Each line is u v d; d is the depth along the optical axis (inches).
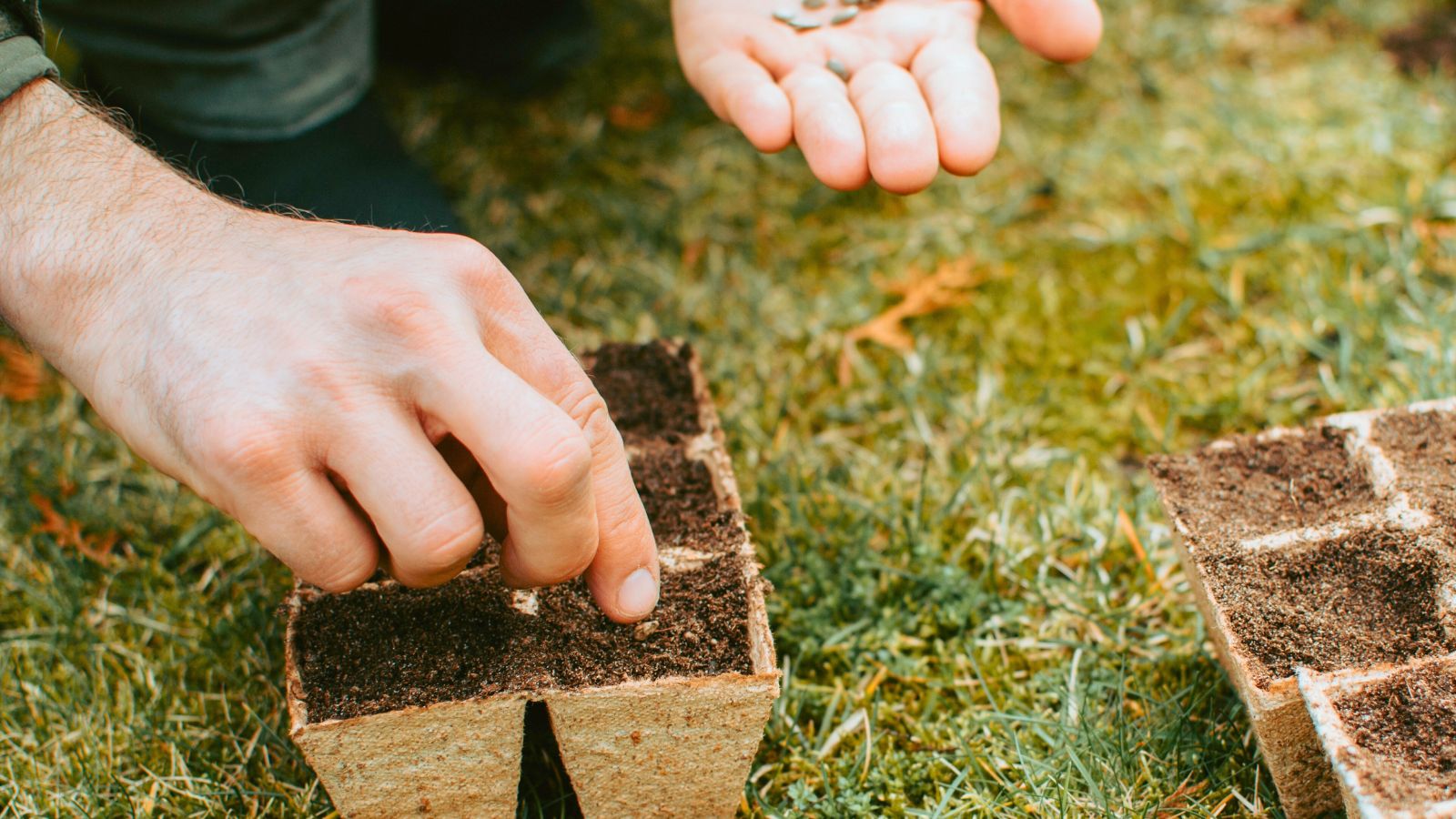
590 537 20.1
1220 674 23.4
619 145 35.2
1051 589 24.9
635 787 21.8
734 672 21.0
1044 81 36.3
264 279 20.0
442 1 35.1
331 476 19.9
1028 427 27.4
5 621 25.6
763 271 30.8
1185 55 36.1
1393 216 30.0
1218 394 27.6
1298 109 33.6
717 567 22.1
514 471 19.3
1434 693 20.2
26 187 21.0
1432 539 21.3
